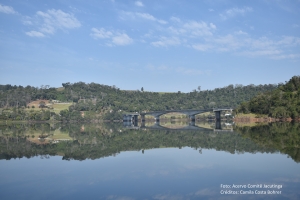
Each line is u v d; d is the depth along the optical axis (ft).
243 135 233.14
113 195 76.43
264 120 492.54
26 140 231.91
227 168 103.55
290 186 80.18
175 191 78.33
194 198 72.33
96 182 89.56
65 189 82.94
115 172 102.27
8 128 448.65
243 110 555.28
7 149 171.42
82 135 290.56
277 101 480.64
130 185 85.20
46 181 92.27
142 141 214.90
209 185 83.10
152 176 95.25
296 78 556.92
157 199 72.33
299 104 458.09
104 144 195.62
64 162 124.47
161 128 416.05
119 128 440.45
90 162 123.13
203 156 131.64
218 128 364.17
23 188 84.79
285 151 136.26
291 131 249.96
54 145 192.44
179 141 207.41
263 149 144.97
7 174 102.78
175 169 104.99
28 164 121.19
